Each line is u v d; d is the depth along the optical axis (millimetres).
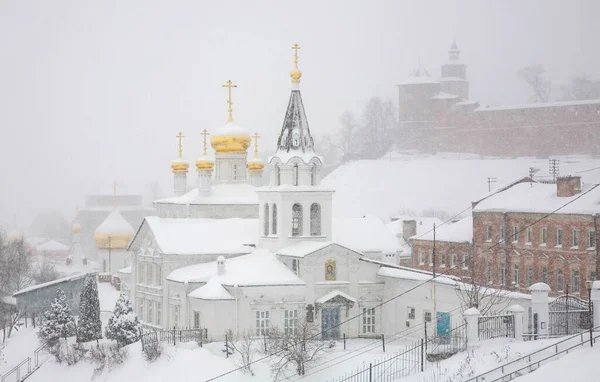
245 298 106875
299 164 115062
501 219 130625
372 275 112438
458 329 91812
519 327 80500
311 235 115312
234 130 132750
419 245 149250
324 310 110062
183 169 142875
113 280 156750
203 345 102812
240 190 131375
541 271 123625
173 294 113375
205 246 116750
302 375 90500
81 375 102312
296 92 117250
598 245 114875
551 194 127062
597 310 79938
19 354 117688
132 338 105062
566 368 65312
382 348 97688
